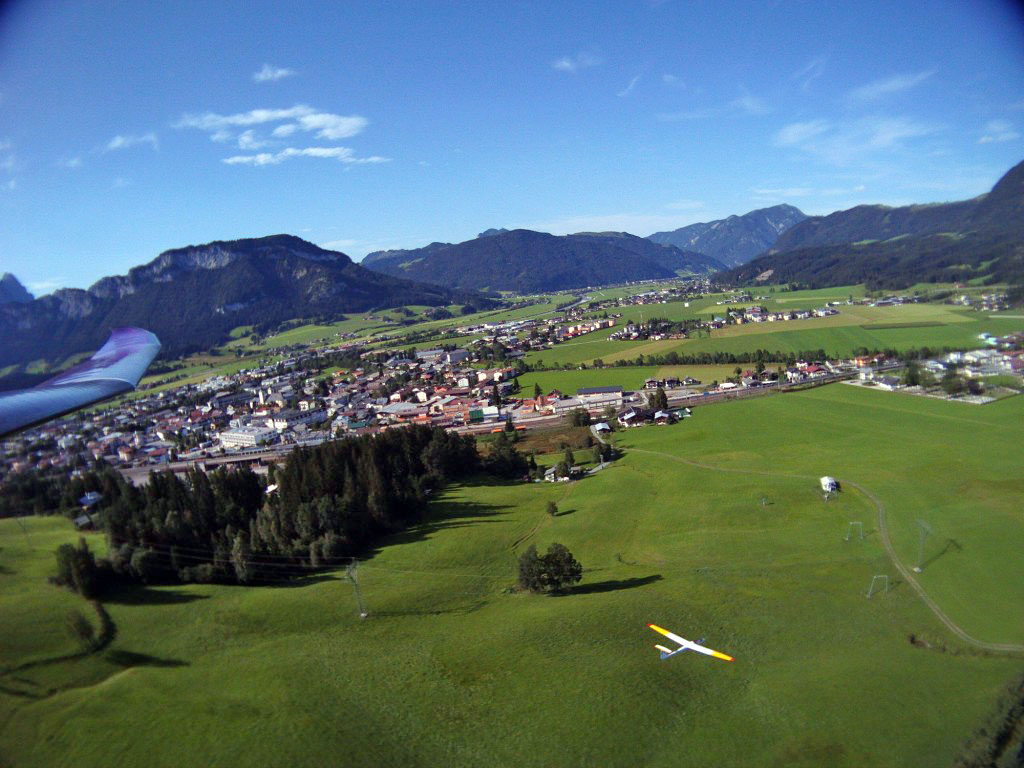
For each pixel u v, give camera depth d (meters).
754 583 84.44
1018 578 77.50
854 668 62.03
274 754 53.34
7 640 73.56
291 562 99.62
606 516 114.31
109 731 57.84
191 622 80.12
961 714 54.16
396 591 88.69
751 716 55.88
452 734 55.88
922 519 97.25
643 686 61.03
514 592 89.00
